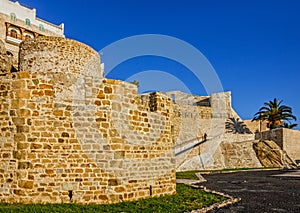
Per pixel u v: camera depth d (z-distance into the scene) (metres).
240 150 43.84
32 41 19.16
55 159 10.41
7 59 15.06
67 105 10.76
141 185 11.82
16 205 9.81
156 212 9.75
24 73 10.67
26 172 10.24
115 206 10.28
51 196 10.24
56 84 10.96
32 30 50.94
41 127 10.48
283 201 13.70
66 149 10.54
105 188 10.77
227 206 12.18
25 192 10.19
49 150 10.41
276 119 55.25
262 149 45.62
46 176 10.30
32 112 10.52
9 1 48.28
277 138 49.59
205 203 11.96
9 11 48.12
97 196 10.62
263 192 17.02
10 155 10.45
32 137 10.40
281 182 22.95
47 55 18.92
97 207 9.99
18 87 10.64
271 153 45.44
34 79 10.67
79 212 9.20
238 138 48.09
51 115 10.58
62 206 9.79
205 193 14.71
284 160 45.62
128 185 11.31
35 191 10.20
